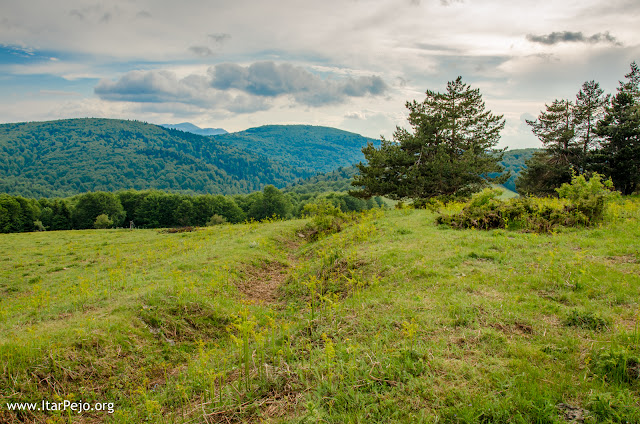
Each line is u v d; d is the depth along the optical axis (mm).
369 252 11484
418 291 7699
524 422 3611
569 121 38875
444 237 12008
